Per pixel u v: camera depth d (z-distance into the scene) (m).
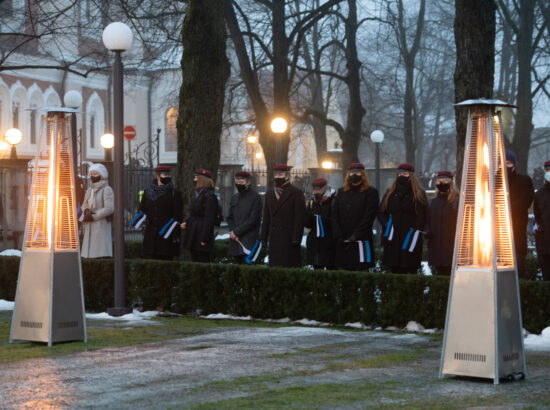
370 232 13.10
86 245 14.80
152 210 14.77
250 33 30.23
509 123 42.09
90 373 7.83
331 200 14.34
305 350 9.22
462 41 16.55
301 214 13.59
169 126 62.88
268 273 12.30
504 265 7.82
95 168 14.82
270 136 30.02
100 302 13.88
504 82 59.75
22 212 23.77
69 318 9.91
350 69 35.28
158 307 13.44
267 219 13.85
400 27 44.84
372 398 6.72
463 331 7.62
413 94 48.72
